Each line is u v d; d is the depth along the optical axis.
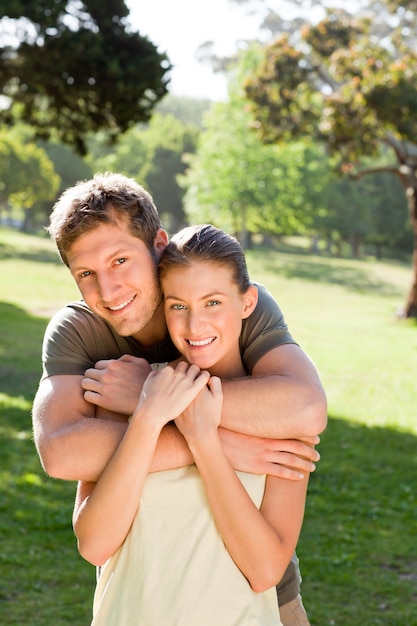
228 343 2.32
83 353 2.53
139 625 2.18
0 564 7.30
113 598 2.24
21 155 67.12
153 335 2.53
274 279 47.28
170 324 2.32
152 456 2.22
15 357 19.06
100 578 2.32
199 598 2.18
